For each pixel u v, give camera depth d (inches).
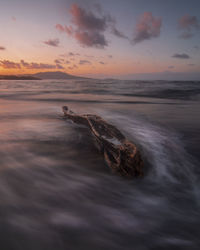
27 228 72.4
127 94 906.7
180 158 149.3
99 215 83.4
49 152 157.8
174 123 280.4
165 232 75.4
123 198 97.7
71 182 111.0
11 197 92.5
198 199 98.0
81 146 175.3
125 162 120.6
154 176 121.0
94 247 66.6
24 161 137.6
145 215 85.0
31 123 279.1
